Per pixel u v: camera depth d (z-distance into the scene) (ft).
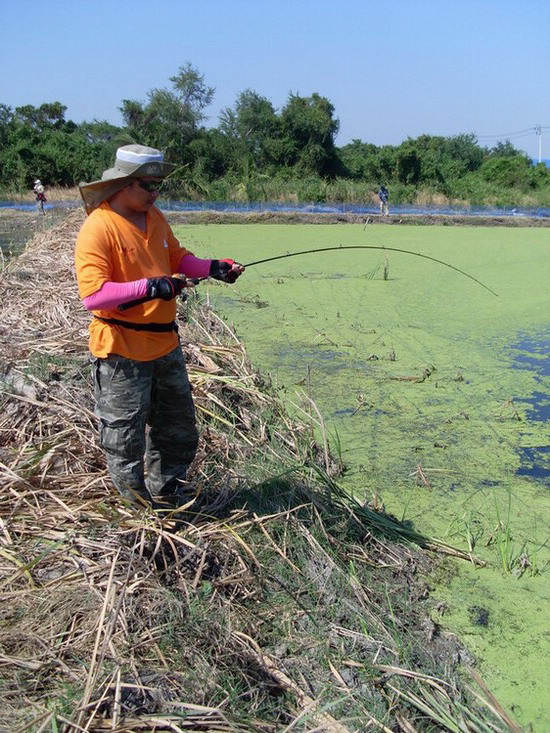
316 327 26.86
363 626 9.52
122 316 9.39
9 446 12.24
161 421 10.40
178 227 68.95
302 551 10.66
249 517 11.09
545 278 38.34
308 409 18.29
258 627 9.20
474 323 27.76
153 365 9.73
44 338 16.56
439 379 21.02
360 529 12.04
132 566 9.17
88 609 8.50
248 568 9.87
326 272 40.37
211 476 12.01
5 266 26.91
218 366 16.42
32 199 97.14
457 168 134.41
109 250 9.15
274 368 21.84
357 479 14.69
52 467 11.52
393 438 16.78
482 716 8.61
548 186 128.57
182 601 8.97
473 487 14.49
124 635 8.23
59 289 20.98
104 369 9.55
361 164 133.80
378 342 24.82
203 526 10.31
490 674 9.44
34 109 155.33
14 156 106.93
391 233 66.18
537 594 11.10
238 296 32.60
